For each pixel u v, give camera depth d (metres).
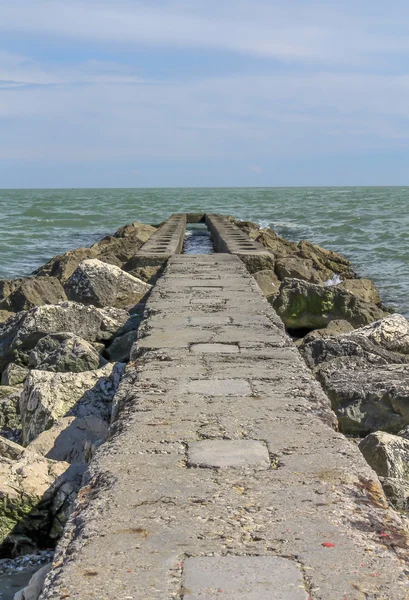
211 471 3.68
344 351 8.27
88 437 6.07
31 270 23.20
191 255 15.02
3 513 4.70
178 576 2.68
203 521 3.12
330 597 2.54
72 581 2.65
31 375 7.19
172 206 67.62
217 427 4.34
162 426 4.36
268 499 3.34
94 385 7.01
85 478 3.72
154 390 5.13
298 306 11.97
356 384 7.00
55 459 5.91
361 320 11.70
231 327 7.40
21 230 37.59
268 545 2.91
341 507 3.26
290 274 15.61
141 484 3.51
